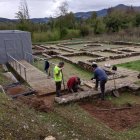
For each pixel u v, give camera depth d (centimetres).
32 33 5441
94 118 1108
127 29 5106
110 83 1600
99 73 1324
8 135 649
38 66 2388
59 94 1383
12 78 1723
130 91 1445
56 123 911
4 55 2519
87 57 3019
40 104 1075
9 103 918
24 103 1098
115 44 4159
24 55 2623
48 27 6072
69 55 3138
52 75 1861
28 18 5881
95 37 5216
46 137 700
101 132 923
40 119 905
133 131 976
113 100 1346
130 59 2606
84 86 1572
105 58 2633
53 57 3048
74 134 826
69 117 1023
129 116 1122
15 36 2561
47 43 4859
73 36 5828
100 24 5819
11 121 727
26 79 1720
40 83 1644
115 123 1056
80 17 7081
